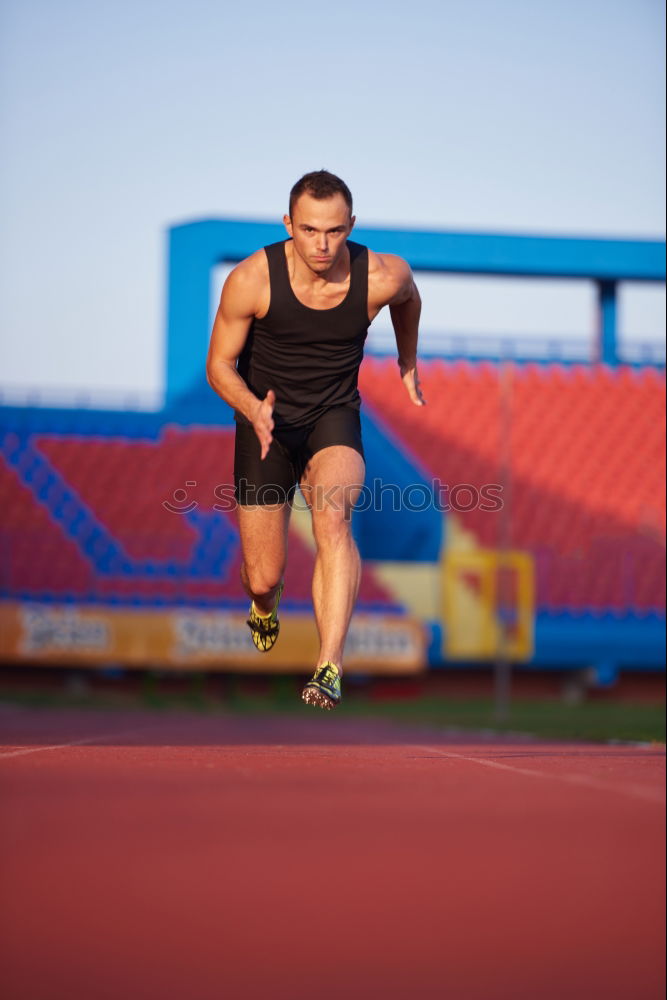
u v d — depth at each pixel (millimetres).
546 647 46969
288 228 8156
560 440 51562
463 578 47031
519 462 51000
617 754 9195
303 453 8719
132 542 46750
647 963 2625
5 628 42969
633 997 2408
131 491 47375
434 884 3188
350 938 2719
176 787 4879
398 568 46812
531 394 52188
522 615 47156
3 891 3033
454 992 2396
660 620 48531
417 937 2744
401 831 3893
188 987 2396
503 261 46344
